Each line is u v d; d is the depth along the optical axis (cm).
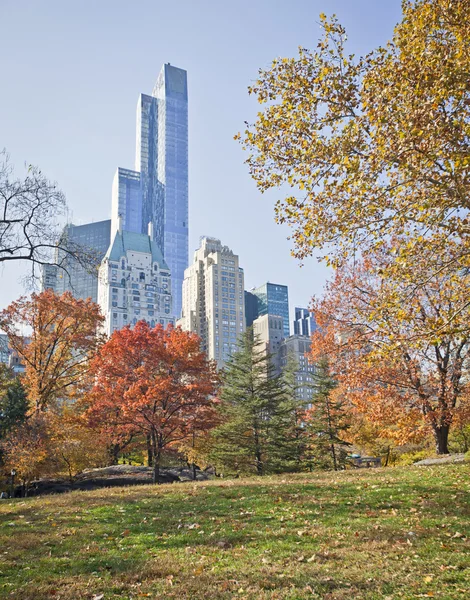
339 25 1366
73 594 711
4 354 2333
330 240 1381
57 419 3581
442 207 1229
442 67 1160
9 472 3588
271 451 4119
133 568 835
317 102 1366
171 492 1720
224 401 4631
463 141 1160
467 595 643
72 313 3759
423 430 2884
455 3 1219
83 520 1278
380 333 1341
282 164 1421
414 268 1317
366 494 1409
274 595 669
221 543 972
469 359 2666
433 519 1076
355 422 4150
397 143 1197
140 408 3200
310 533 1016
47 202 2016
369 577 729
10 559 925
